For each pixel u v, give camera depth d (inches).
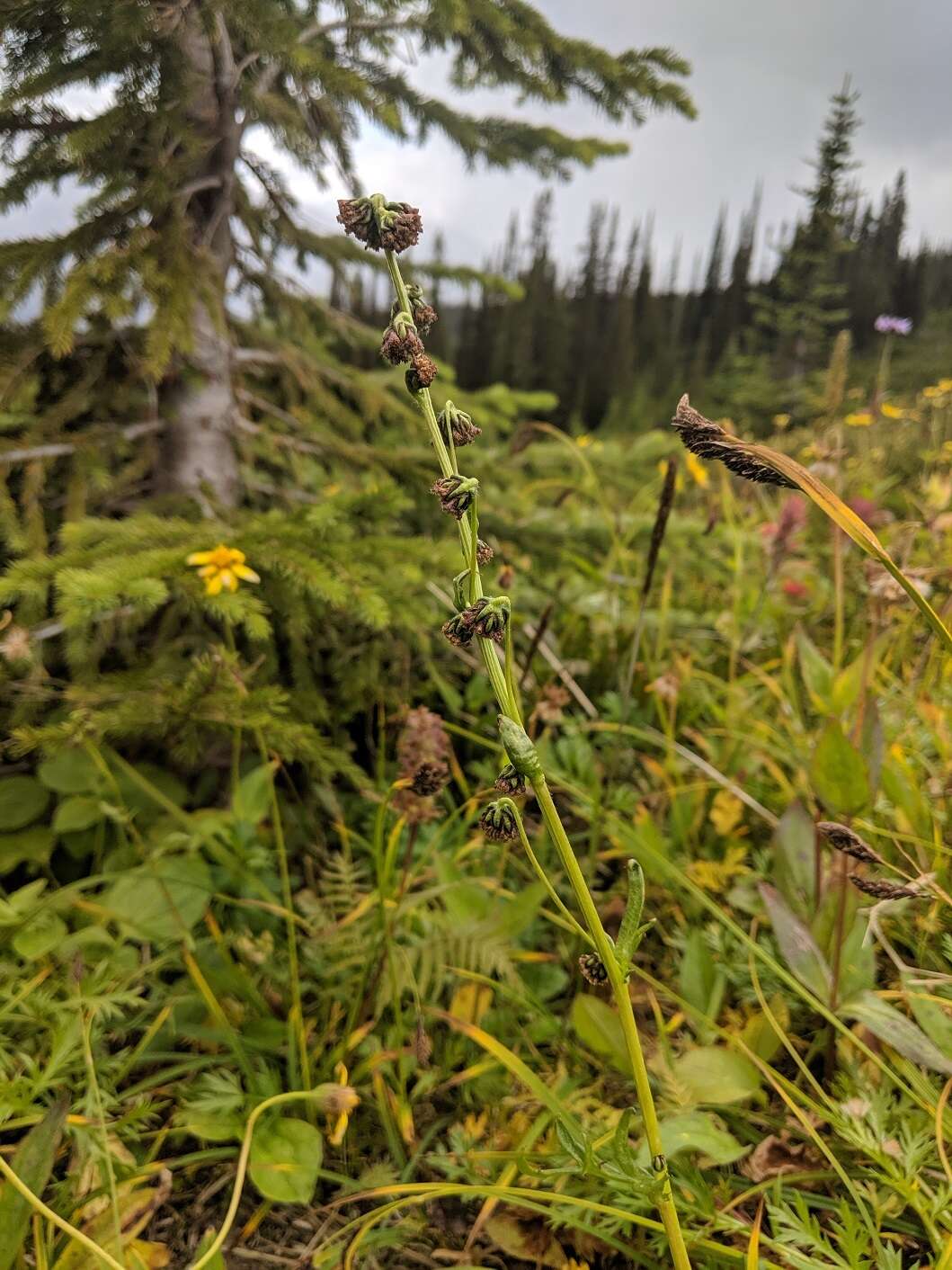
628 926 10.0
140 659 23.7
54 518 24.8
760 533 35.2
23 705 21.1
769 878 20.6
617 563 35.5
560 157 31.9
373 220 9.8
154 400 26.3
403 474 30.1
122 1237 13.2
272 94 25.2
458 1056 17.3
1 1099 13.9
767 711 29.5
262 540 22.4
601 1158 12.2
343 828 21.6
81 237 22.9
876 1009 15.5
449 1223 15.2
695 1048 16.3
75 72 20.9
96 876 18.8
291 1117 16.2
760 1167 15.1
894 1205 13.8
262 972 18.5
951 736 22.9
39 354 24.1
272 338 30.9
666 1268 13.8
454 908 18.7
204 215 25.5
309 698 24.3
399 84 27.4
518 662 30.3
